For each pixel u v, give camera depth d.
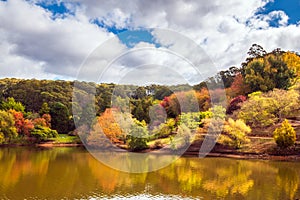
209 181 11.26
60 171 12.89
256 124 18.47
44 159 16.11
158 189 10.11
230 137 17.12
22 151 19.52
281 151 16.42
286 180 11.62
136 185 10.49
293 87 19.62
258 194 9.68
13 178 11.56
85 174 12.24
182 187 10.34
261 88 20.17
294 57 20.86
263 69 20.64
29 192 9.68
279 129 16.75
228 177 11.92
